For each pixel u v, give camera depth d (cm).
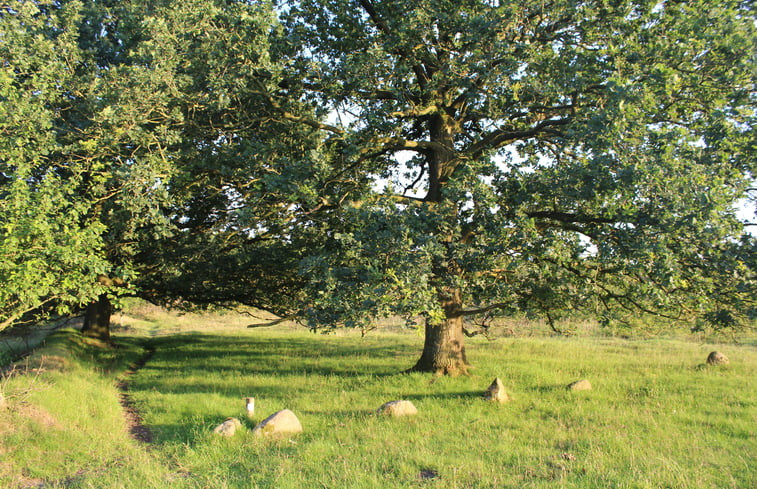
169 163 1185
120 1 1560
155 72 1140
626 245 958
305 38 1388
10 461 748
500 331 2834
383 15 1377
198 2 1183
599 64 1139
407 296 1011
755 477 650
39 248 886
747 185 1011
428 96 1419
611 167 963
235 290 2172
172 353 2173
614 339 2553
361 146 1311
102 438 880
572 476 655
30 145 1030
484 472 687
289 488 632
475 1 1204
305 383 1377
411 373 1432
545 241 1034
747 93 1060
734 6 1102
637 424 934
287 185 1152
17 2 1233
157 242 1689
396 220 1094
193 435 881
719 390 1234
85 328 2239
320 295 1116
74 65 1323
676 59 1065
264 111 1333
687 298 1077
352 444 821
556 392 1202
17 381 1064
